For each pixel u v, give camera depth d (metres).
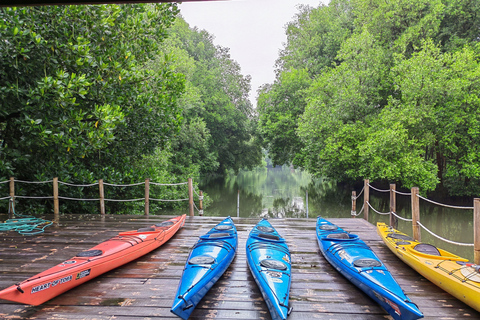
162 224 6.18
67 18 7.72
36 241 5.71
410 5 16.55
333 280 4.16
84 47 7.35
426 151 17.22
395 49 17.28
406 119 13.97
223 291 3.78
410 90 14.31
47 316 3.15
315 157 19.72
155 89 10.41
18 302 3.30
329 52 23.78
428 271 3.95
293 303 3.50
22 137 7.24
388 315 3.25
